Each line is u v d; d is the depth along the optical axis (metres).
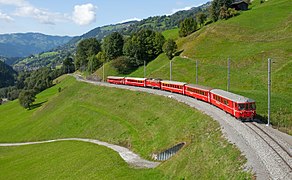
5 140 110.81
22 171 67.31
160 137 62.91
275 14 138.38
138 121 77.56
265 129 45.50
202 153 42.19
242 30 129.75
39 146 87.69
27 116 137.62
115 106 95.19
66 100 127.38
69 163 63.69
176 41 155.50
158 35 153.12
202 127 52.66
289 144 38.81
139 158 59.09
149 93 89.19
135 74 141.00
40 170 64.69
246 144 38.19
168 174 44.28
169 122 66.31
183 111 65.88
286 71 86.62
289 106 63.25
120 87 108.44
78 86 135.00
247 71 97.12
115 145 70.69
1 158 84.12
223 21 145.88
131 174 49.88
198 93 72.25
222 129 45.91
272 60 96.88
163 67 122.31
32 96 153.38
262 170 31.00
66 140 86.25
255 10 151.12
